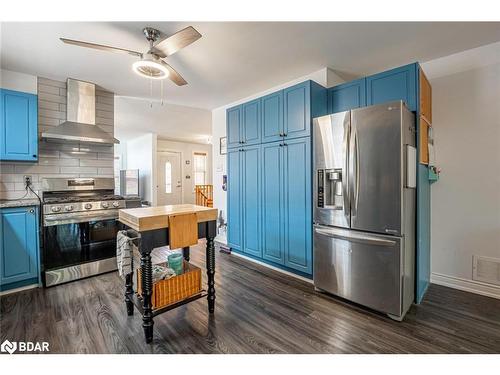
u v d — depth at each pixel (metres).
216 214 2.10
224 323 1.99
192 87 3.54
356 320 2.02
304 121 2.74
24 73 2.97
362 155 2.14
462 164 2.55
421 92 2.31
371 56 2.63
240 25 2.08
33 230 2.63
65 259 2.80
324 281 2.44
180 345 1.73
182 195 8.51
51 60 2.66
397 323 1.97
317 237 2.48
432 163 2.60
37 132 2.87
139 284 1.95
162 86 3.47
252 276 2.97
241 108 3.58
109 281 2.83
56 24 2.03
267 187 3.20
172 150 8.28
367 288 2.13
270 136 3.14
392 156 1.98
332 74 3.00
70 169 3.34
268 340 1.78
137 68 2.12
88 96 3.28
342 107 2.79
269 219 3.18
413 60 2.73
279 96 3.01
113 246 3.13
